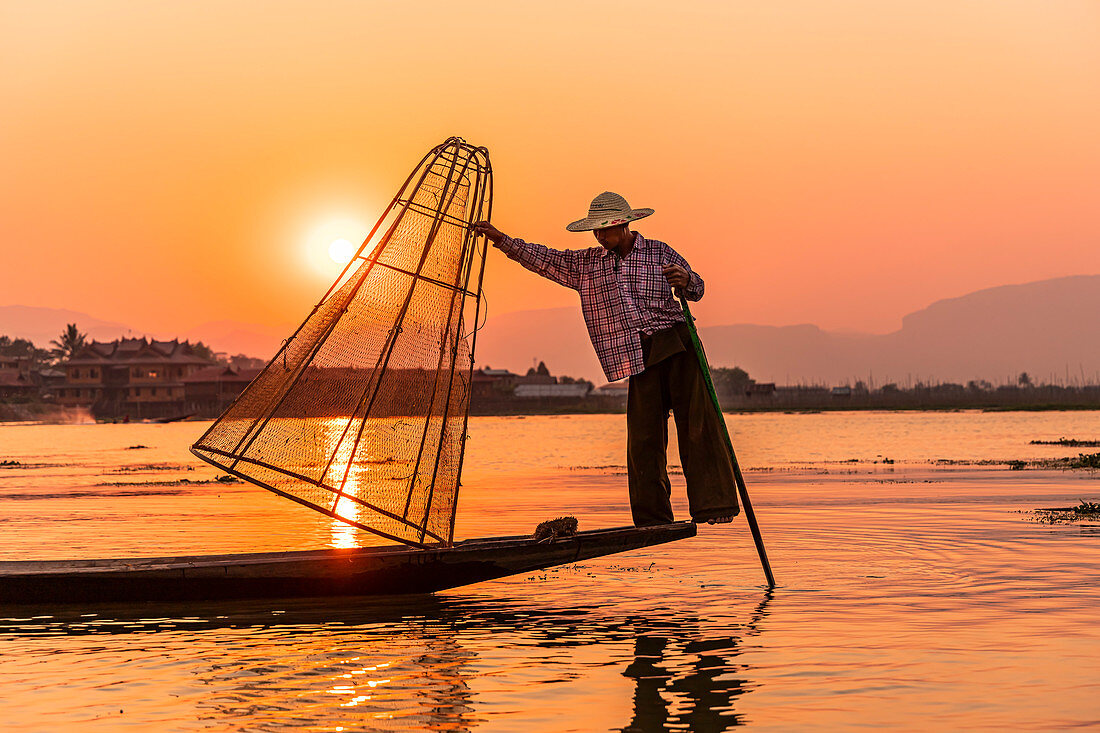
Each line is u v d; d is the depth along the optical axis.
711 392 8.33
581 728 5.11
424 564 8.41
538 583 9.20
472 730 5.09
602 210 8.14
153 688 5.85
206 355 198.25
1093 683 5.77
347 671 6.18
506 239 8.54
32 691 5.80
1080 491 19.39
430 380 8.65
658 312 8.31
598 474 29.08
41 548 11.93
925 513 15.46
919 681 5.83
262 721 5.24
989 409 151.62
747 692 5.65
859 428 79.31
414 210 8.75
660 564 10.30
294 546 12.11
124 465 36.25
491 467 33.72
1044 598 8.27
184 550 11.84
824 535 12.70
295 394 8.59
